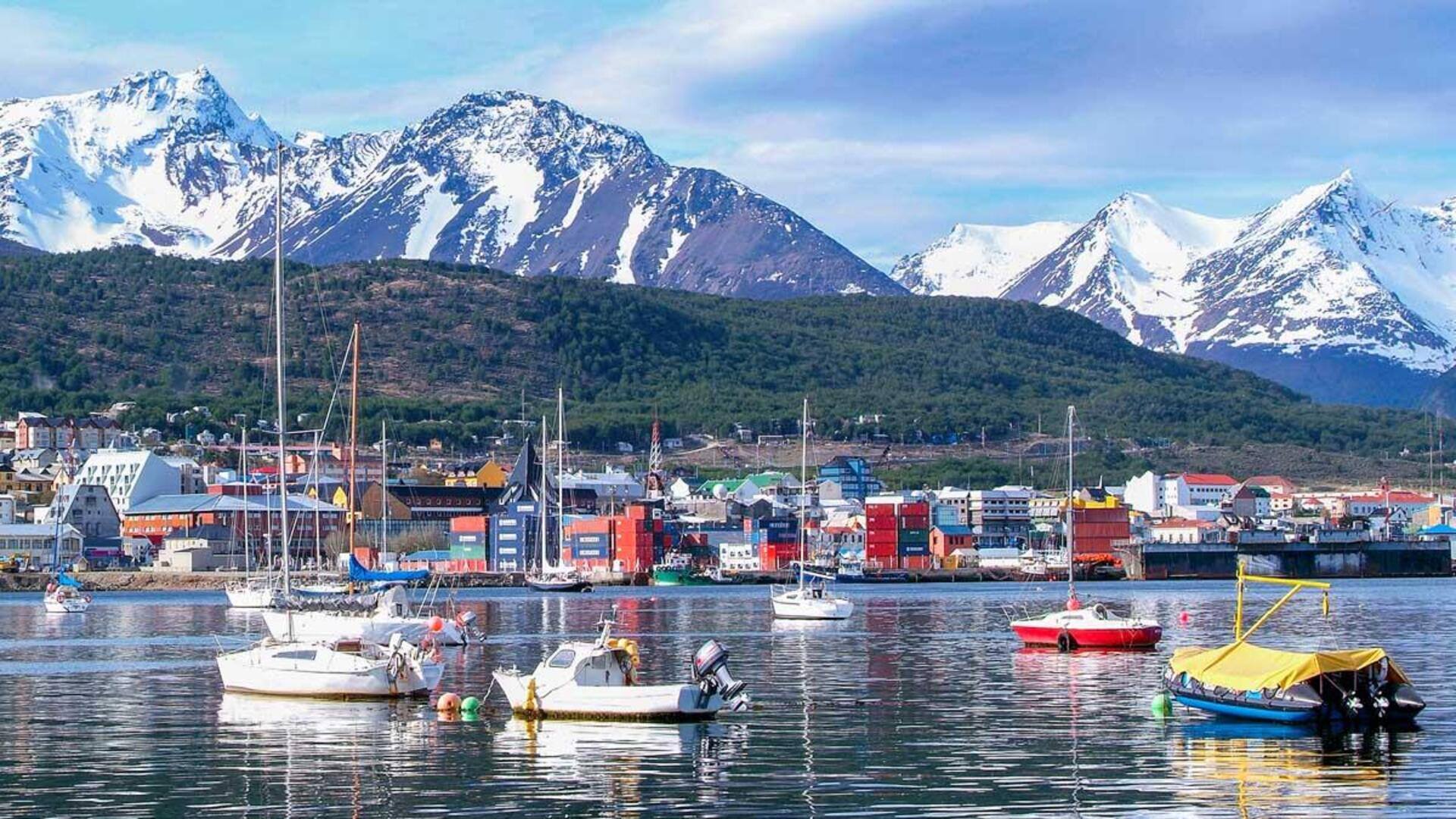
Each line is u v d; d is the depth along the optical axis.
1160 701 129.38
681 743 114.44
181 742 116.12
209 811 93.19
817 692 145.88
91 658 184.00
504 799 95.94
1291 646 197.50
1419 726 118.94
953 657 183.00
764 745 113.88
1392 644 199.25
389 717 127.50
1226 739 114.75
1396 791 96.31
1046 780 100.75
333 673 138.00
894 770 104.31
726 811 92.75
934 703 137.50
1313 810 92.06
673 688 123.50
